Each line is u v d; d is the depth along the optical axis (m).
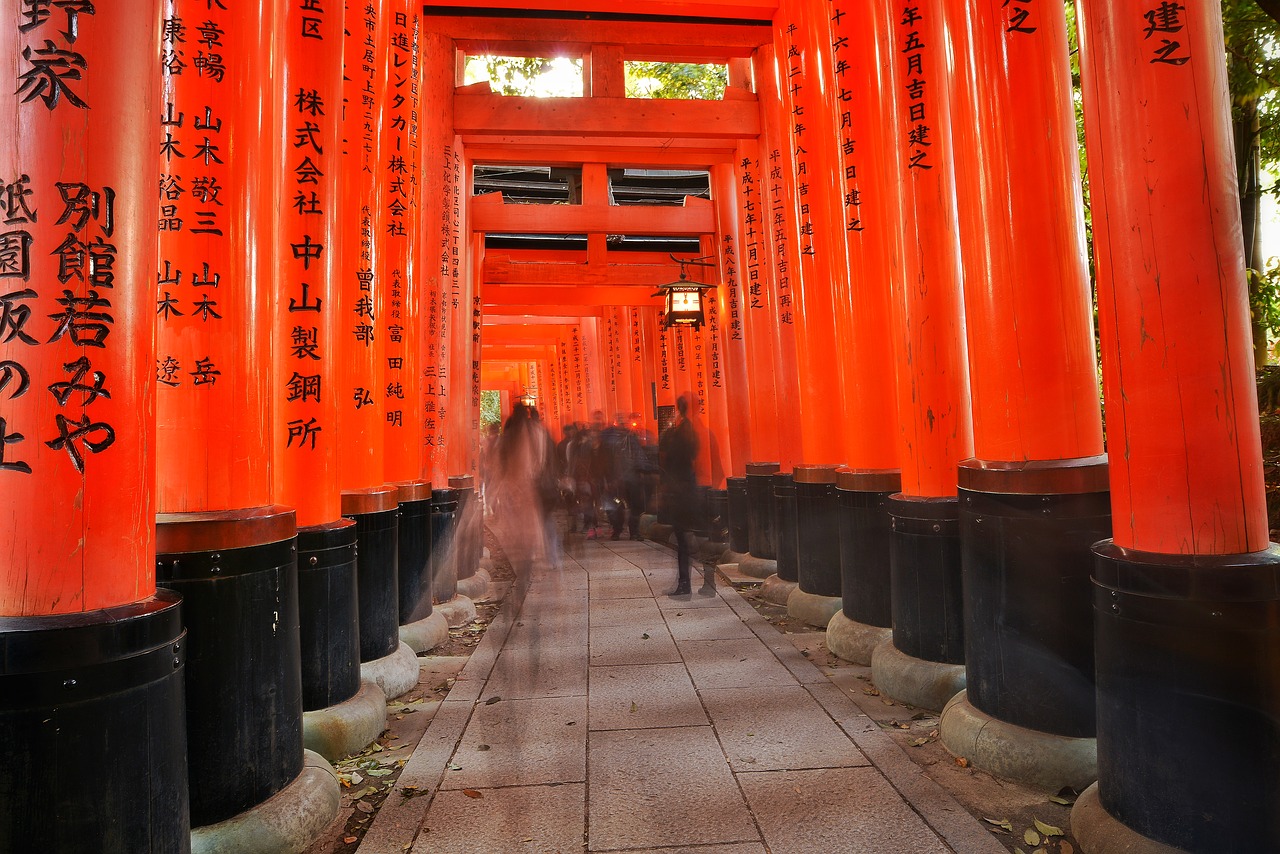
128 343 2.19
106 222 2.13
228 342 3.15
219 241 3.12
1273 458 6.50
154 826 2.22
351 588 4.33
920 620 4.62
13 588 2.06
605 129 8.80
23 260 2.05
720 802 3.39
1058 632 3.53
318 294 4.23
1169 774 2.59
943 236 4.74
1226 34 7.11
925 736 4.04
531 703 4.70
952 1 3.98
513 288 14.57
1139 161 2.71
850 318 5.72
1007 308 3.74
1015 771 3.46
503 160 10.81
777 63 7.70
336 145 4.32
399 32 6.11
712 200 11.55
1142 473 2.72
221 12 3.15
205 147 3.10
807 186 6.67
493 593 8.33
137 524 2.25
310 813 3.16
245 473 3.21
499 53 8.95
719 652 5.78
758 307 9.33
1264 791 2.46
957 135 3.98
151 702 2.21
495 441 8.29
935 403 4.76
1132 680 2.69
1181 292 2.63
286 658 3.24
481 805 3.41
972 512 3.84
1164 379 2.66
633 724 4.34
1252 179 8.16
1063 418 3.68
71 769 2.03
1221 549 2.60
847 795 3.41
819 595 6.65
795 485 6.94
